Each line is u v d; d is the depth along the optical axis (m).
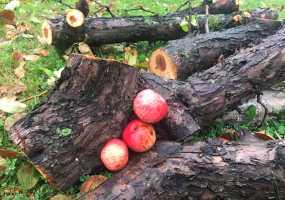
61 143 0.64
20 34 1.08
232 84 0.74
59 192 0.66
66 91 0.66
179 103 0.70
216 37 0.92
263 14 1.14
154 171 0.62
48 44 1.02
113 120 0.66
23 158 0.70
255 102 0.83
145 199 0.60
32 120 0.65
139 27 1.04
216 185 0.60
